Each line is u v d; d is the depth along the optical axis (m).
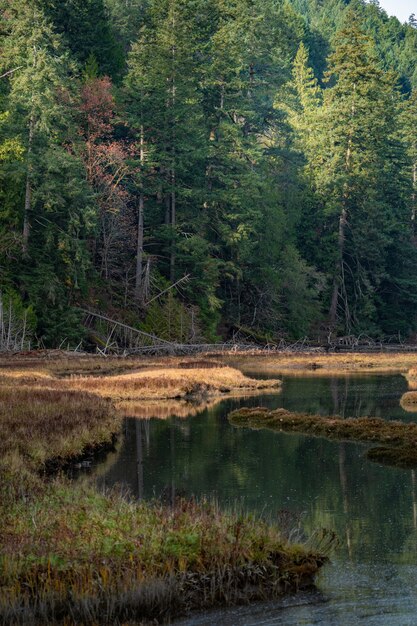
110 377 41.25
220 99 80.81
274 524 13.75
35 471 18.09
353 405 33.91
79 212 59.47
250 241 76.19
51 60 59.59
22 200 58.00
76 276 59.34
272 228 80.62
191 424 28.17
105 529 11.99
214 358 61.41
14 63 63.56
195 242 70.50
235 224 78.56
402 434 24.42
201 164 77.88
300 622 10.09
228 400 35.88
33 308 56.97
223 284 80.00
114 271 69.69
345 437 25.44
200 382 39.06
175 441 24.53
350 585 11.52
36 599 10.07
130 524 12.30
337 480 18.88
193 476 19.30
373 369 55.88
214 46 78.50
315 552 12.36
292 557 12.00
